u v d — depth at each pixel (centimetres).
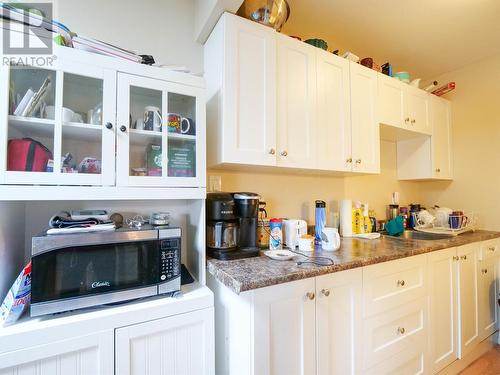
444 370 161
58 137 90
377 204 232
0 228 85
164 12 142
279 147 136
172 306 96
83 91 105
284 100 139
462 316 174
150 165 116
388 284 132
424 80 257
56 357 78
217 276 105
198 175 114
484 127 221
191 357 100
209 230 126
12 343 73
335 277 113
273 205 175
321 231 152
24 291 81
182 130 115
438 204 251
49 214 113
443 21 171
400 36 188
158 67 108
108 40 127
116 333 86
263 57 131
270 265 111
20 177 83
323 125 154
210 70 137
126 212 129
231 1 117
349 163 164
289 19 168
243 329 96
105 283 90
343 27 177
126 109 100
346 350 115
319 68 153
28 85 93
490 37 189
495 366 178
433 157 221
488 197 218
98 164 98
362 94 172
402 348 136
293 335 101
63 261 84
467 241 176
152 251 99
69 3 120
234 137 122
